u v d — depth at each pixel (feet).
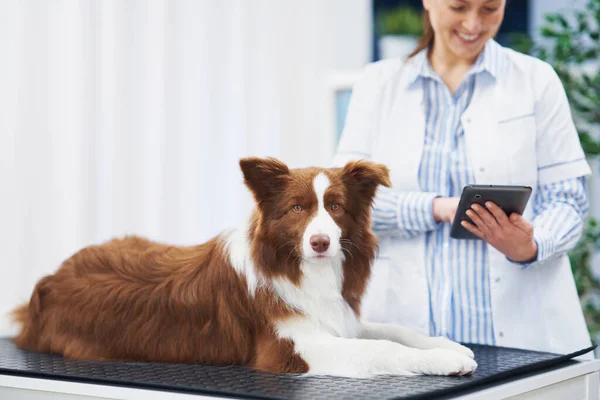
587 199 8.36
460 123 8.32
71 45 11.47
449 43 8.08
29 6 10.93
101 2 11.92
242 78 14.28
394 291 8.51
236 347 6.67
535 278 8.25
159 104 12.89
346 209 6.84
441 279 8.32
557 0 17.80
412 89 8.52
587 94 12.38
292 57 15.30
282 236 6.68
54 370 6.31
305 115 15.58
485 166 8.09
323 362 6.30
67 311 7.23
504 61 8.32
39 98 11.10
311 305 6.68
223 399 5.36
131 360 6.92
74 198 11.58
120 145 12.27
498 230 7.33
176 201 13.32
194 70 13.50
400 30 18.39
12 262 10.86
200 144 13.65
